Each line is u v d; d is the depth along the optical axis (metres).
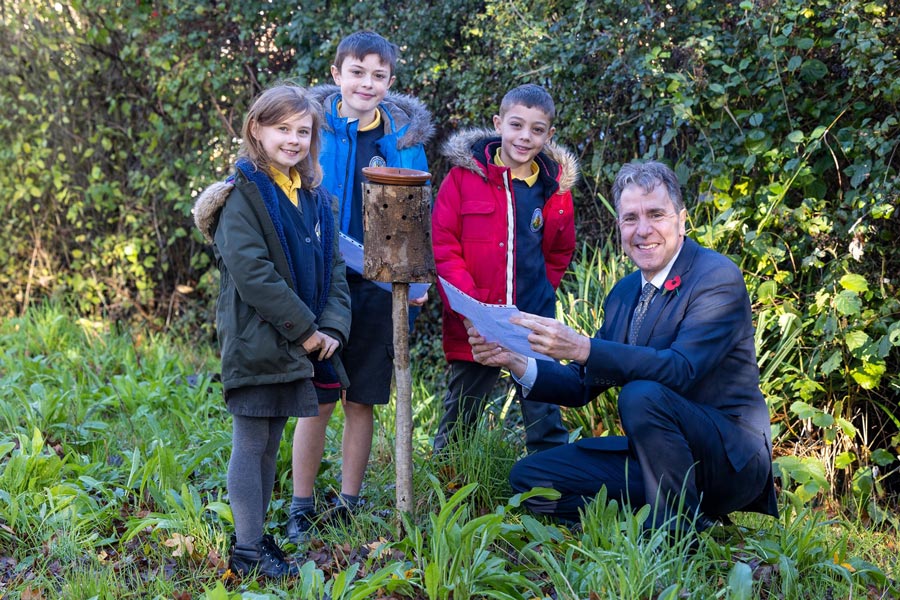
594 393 3.50
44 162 7.12
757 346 4.13
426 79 5.39
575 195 5.14
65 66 6.91
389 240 2.96
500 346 3.38
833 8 4.05
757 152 4.26
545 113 3.79
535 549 3.05
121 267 7.04
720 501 3.23
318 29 5.67
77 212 7.14
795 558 3.03
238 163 2.96
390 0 5.51
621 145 4.97
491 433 3.87
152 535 3.23
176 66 6.41
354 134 3.67
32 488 3.48
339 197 3.63
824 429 4.08
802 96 4.29
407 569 2.81
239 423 3.03
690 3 4.40
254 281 2.84
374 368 3.50
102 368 5.66
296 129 2.96
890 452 4.20
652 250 3.21
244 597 2.62
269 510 3.57
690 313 3.18
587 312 4.50
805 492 3.71
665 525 2.88
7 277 7.37
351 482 3.54
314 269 3.06
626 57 4.57
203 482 3.77
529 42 4.82
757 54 4.28
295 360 2.91
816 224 4.12
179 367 5.82
